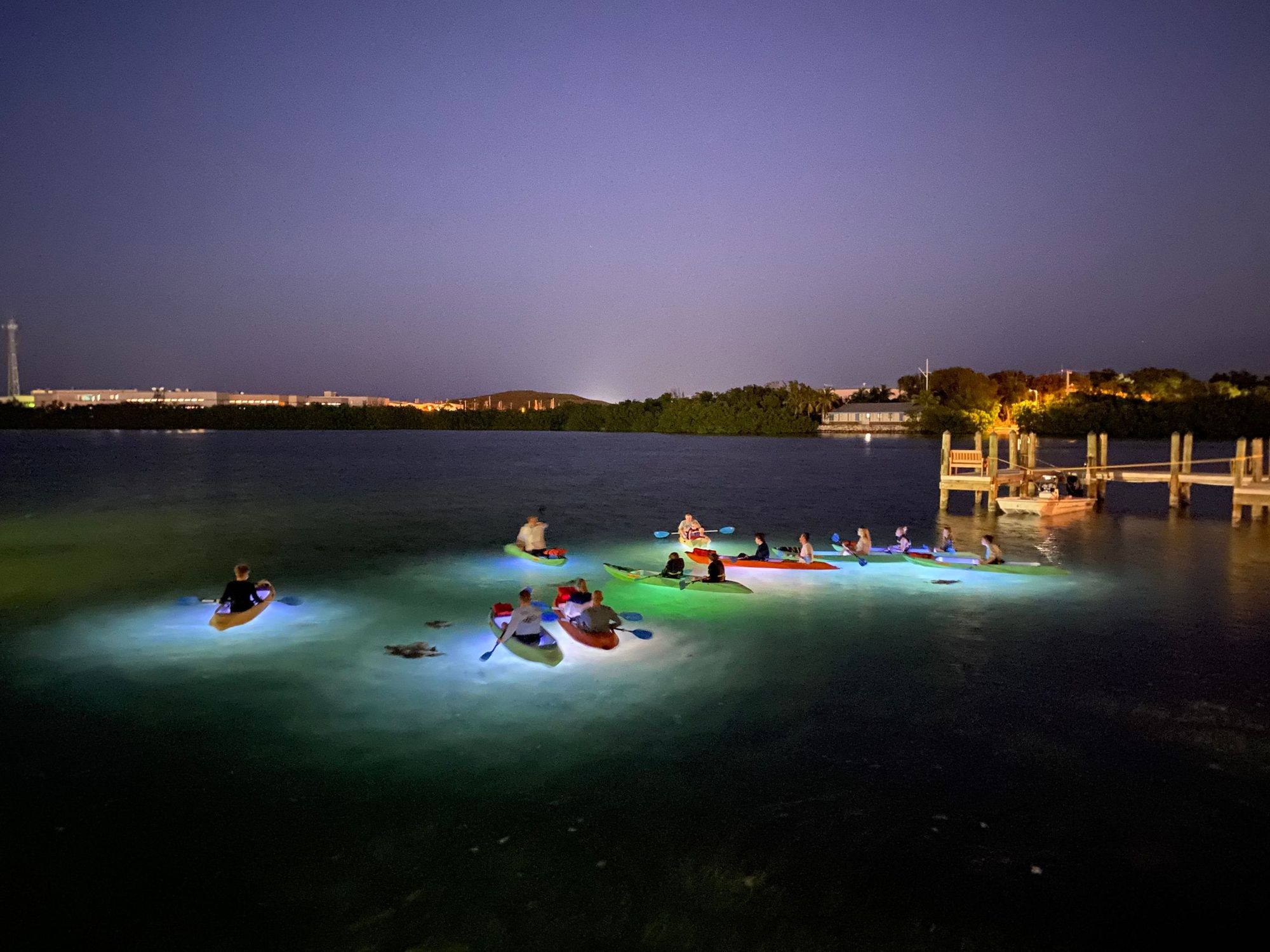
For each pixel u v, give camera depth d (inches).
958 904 299.3
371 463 2719.0
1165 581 834.2
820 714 471.5
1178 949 278.4
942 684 524.1
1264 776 397.1
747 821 352.8
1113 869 321.4
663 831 345.1
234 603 663.8
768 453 3506.4
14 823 348.2
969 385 6107.3
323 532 1162.0
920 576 840.9
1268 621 677.9
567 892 303.7
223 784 380.5
